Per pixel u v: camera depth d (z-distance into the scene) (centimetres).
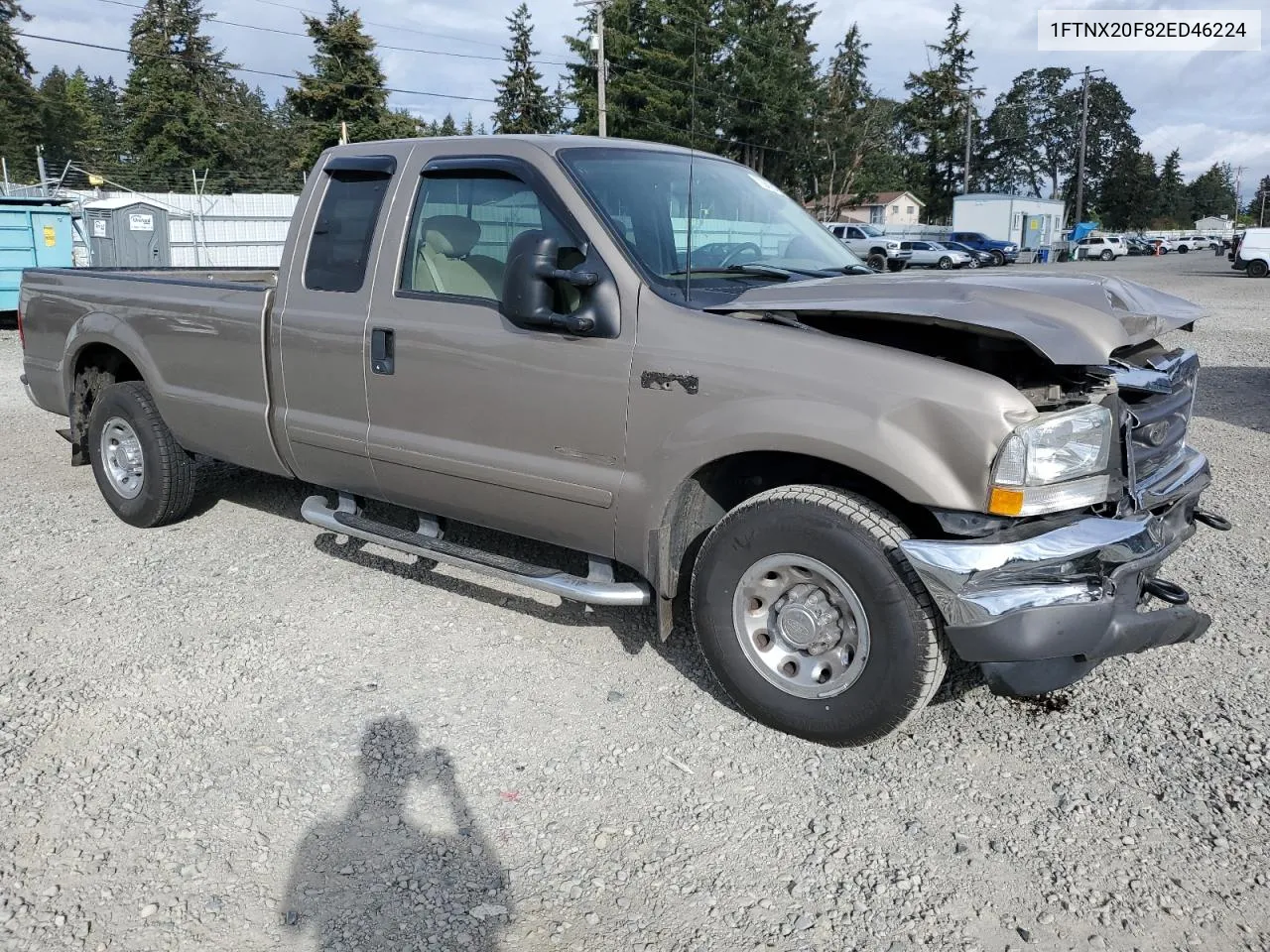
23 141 7438
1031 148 9469
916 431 305
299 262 456
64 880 276
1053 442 299
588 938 259
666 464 350
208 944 254
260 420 475
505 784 324
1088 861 287
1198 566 510
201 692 379
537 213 384
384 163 432
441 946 255
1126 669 399
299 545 534
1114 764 334
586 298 363
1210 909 268
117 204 2316
